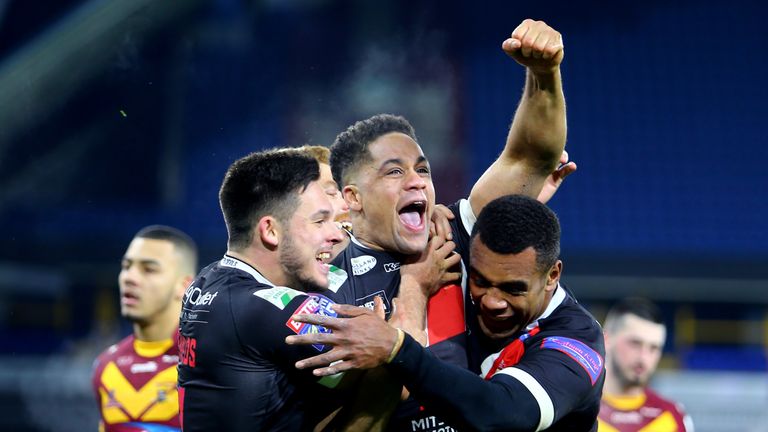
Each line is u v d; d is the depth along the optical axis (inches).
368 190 189.0
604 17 992.9
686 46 975.6
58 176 793.6
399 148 188.9
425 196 189.3
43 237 742.5
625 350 366.6
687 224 845.2
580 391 172.9
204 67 860.6
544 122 190.2
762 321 739.4
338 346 159.6
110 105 802.2
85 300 746.8
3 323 731.4
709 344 742.5
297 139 854.5
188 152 831.1
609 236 832.9
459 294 194.5
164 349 311.3
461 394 160.4
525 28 176.6
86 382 562.9
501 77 917.8
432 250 192.1
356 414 174.4
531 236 173.8
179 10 818.8
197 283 182.5
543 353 176.2
